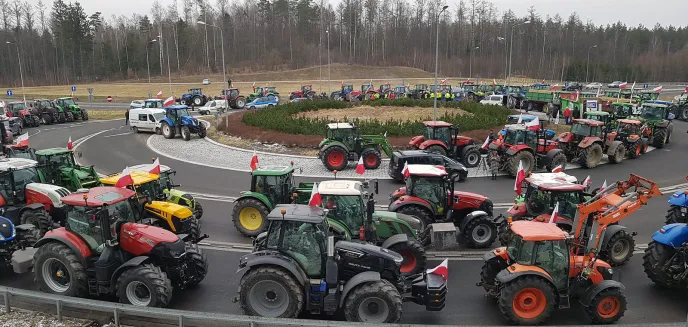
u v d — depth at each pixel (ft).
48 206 51.21
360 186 45.19
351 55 397.80
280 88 288.51
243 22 409.69
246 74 350.02
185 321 30.14
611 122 108.27
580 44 419.74
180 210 47.93
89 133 136.05
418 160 75.56
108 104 226.99
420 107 150.71
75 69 379.55
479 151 87.66
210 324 30.14
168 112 123.13
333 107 149.48
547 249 32.96
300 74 348.59
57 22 380.58
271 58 384.27
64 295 34.83
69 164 66.08
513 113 143.13
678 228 38.65
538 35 416.87
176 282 36.42
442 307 32.86
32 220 49.08
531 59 393.91
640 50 443.73
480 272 42.14
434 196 49.37
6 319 32.53
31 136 131.54
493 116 132.46
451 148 86.79
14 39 367.86
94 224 34.83
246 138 113.91
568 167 88.22
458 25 401.29
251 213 52.29
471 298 37.86
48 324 31.83
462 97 201.36
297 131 111.96
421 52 394.93
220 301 36.99
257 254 32.68
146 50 376.68
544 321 32.81
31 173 53.47
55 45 378.73
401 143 100.22
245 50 395.34
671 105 156.46
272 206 52.37
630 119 106.93
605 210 37.27
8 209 49.55
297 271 31.55
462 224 49.37
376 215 44.11
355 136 87.66
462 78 355.77
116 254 34.91
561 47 416.87
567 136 91.09
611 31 471.62
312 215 32.94
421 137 91.09
